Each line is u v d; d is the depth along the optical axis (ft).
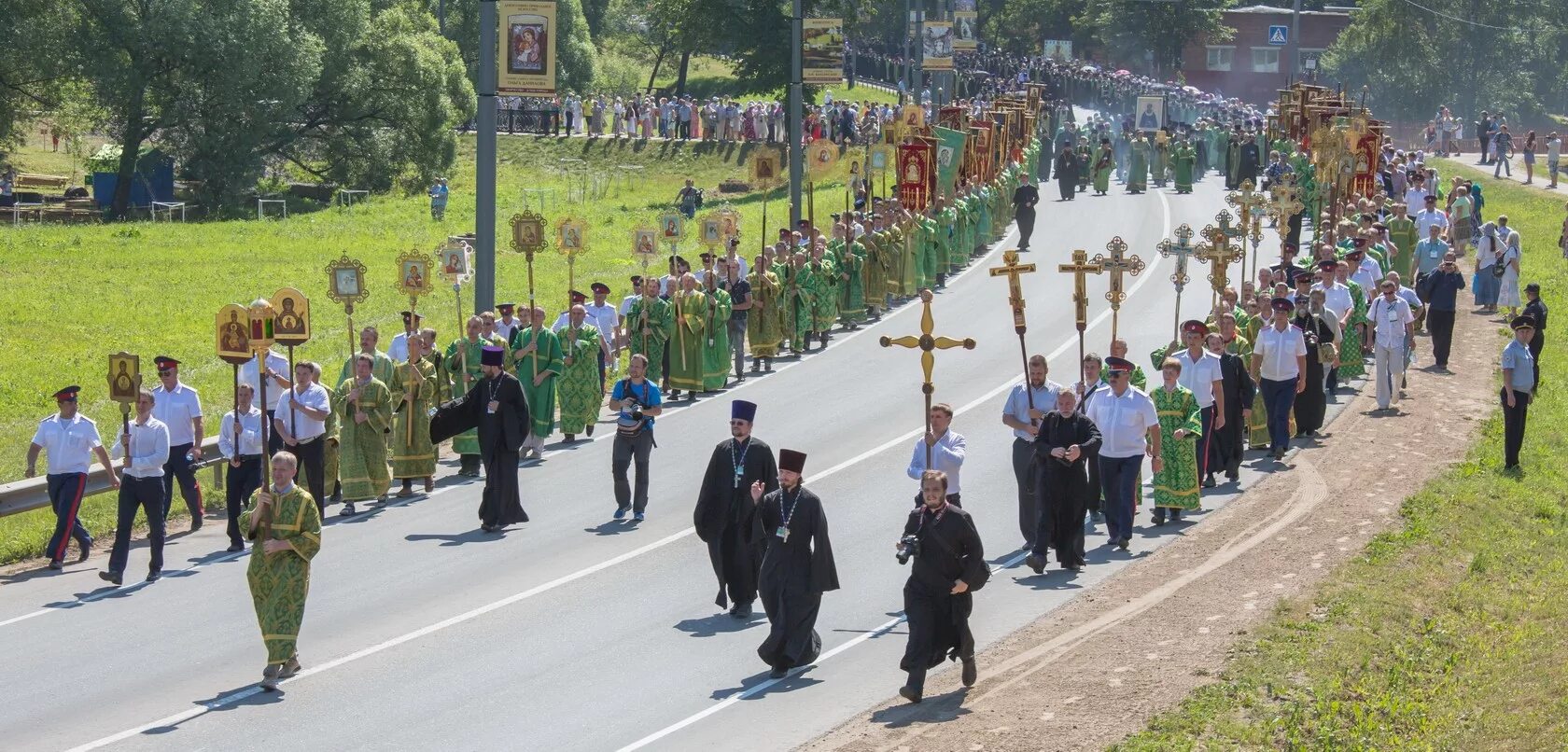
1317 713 82.02
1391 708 83.76
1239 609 98.94
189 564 120.88
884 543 119.85
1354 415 157.99
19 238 321.73
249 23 416.26
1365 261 178.70
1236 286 236.02
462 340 150.51
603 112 517.55
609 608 106.32
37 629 104.53
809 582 92.32
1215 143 414.21
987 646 96.73
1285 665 87.71
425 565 116.57
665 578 113.19
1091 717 82.33
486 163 168.76
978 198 274.57
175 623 105.29
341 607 107.04
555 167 492.13
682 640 99.96
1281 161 335.88
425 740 83.92
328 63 456.45
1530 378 137.08
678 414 167.12
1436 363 181.57
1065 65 584.40
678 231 184.44
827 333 205.46
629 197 438.81
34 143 529.45
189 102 422.00
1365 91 300.40
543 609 106.22
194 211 429.38
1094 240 286.87
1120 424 115.34
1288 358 140.15
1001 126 312.09
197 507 130.52
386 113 472.44
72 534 122.72
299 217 388.57
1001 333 205.87
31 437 170.71
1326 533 116.26
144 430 115.34
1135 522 124.06
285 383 130.11
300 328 114.42
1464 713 85.05
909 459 144.87
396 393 138.21
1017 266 114.21
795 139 252.62
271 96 431.02
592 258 302.86
